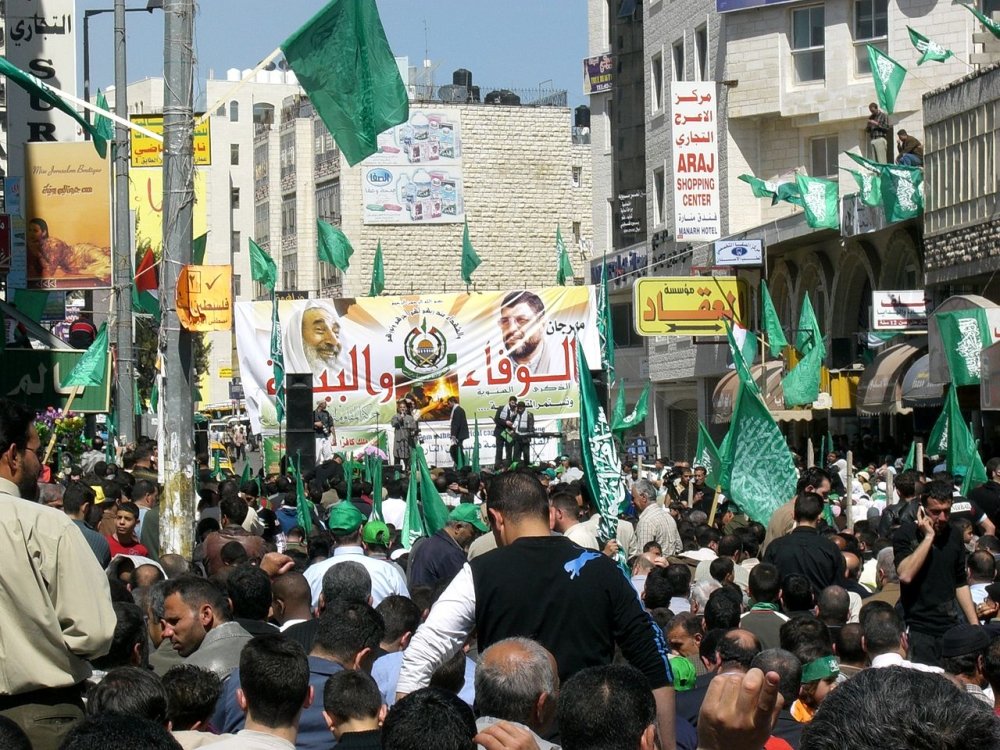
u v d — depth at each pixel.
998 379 31.39
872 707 3.60
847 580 14.60
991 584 13.57
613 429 35.16
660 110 62.94
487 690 6.77
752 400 19.38
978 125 37.50
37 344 38.25
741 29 54.12
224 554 13.73
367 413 46.22
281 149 117.00
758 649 9.31
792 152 54.00
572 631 7.89
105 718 5.50
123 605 8.88
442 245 101.38
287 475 32.28
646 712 5.84
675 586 13.62
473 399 46.38
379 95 20.02
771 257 53.09
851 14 51.06
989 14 48.03
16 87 49.16
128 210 35.75
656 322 51.06
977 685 10.27
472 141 101.06
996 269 36.72
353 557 13.07
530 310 46.47
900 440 45.28
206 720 8.16
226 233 138.25
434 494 19.39
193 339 18.67
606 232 76.88
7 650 7.36
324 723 8.87
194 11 18.41
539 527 8.30
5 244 36.38
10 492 7.84
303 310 46.31
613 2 74.94
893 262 44.75
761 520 19.33
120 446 33.06
